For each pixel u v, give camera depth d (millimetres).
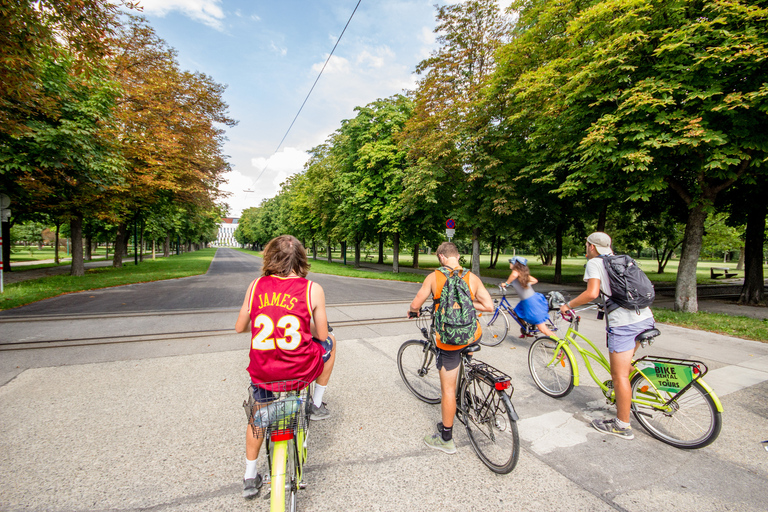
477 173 13945
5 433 3014
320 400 2949
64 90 11203
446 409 2770
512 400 3873
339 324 7262
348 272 22953
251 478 2246
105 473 2508
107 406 3555
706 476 2590
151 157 15727
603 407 3727
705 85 7305
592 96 9039
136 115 15398
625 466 2703
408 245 31516
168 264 28047
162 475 2502
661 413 3123
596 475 2586
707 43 7156
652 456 2846
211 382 4207
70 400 3680
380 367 4797
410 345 3982
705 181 8852
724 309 10547
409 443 2971
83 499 2242
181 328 6680
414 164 17984
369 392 3988
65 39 6012
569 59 9852
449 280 2779
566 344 3826
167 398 3760
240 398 3783
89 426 3156
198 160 18859
